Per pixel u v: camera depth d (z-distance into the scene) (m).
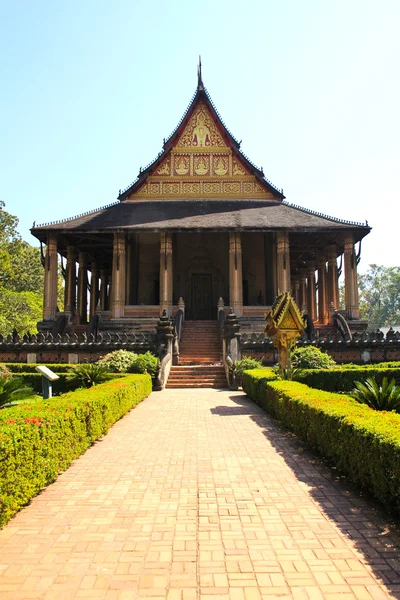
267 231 27.64
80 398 8.25
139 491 5.83
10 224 46.09
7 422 5.30
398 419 6.01
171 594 3.48
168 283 28.19
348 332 24.23
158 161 32.34
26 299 42.31
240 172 32.47
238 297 28.06
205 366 19.70
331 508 5.22
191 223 27.89
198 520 4.89
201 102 32.91
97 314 26.80
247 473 6.59
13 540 4.42
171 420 10.88
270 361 20.33
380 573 3.78
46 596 3.47
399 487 4.62
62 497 5.61
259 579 3.69
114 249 28.41
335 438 6.46
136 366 16.94
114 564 3.95
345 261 28.75
